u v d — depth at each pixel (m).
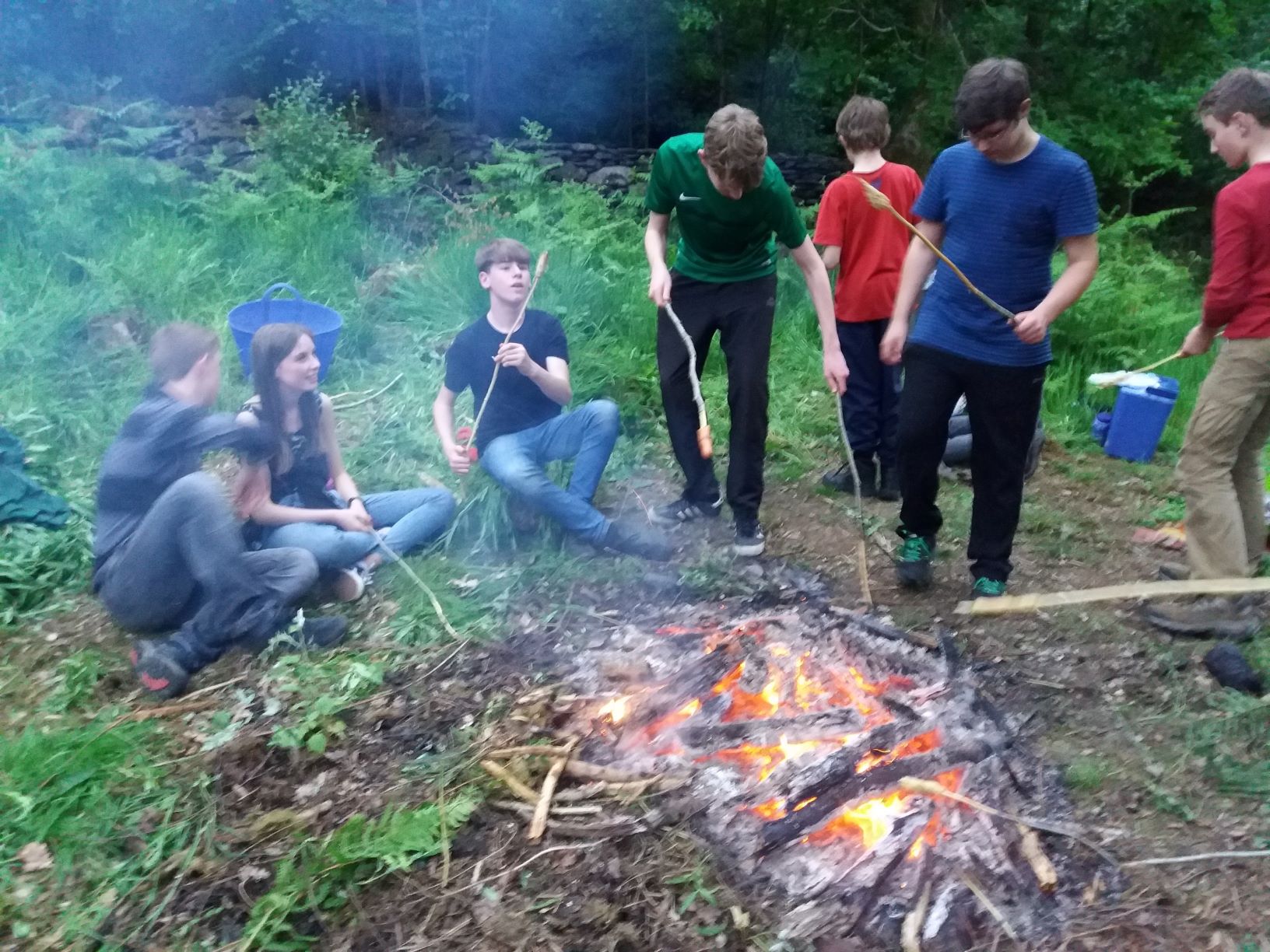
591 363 5.48
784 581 3.93
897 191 4.46
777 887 2.43
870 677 3.12
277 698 3.08
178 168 7.93
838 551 4.29
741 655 3.17
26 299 5.73
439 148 9.51
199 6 10.33
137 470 3.29
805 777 2.63
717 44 10.95
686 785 2.71
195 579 3.30
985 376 3.41
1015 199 3.24
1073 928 2.33
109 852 2.55
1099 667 3.38
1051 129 9.12
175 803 2.69
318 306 5.24
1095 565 4.28
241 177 7.77
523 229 7.32
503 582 3.81
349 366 5.76
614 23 10.75
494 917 2.36
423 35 10.52
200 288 6.19
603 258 6.85
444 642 3.42
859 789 2.57
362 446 4.87
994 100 3.00
